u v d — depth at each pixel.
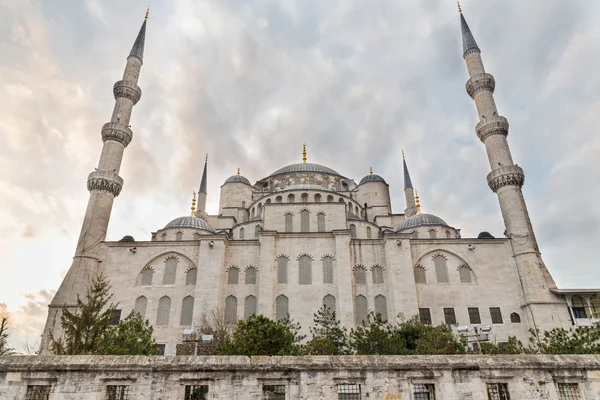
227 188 75.19
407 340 36.78
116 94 62.44
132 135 61.00
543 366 16.61
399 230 64.19
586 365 16.72
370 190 73.94
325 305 44.50
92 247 51.41
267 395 15.96
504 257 51.94
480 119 60.00
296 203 57.91
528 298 48.00
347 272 49.59
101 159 57.66
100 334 29.28
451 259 52.38
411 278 49.44
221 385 15.65
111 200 55.69
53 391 15.27
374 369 16.09
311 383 15.77
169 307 49.38
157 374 15.70
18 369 15.47
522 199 53.66
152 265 51.84
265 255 50.56
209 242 51.59
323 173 77.56
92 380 15.47
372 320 47.62
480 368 16.42
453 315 49.09
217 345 34.19
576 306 47.59
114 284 50.31
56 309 46.56
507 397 16.38
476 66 62.09
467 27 66.19
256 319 31.28
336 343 36.22
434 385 16.23
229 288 50.34
